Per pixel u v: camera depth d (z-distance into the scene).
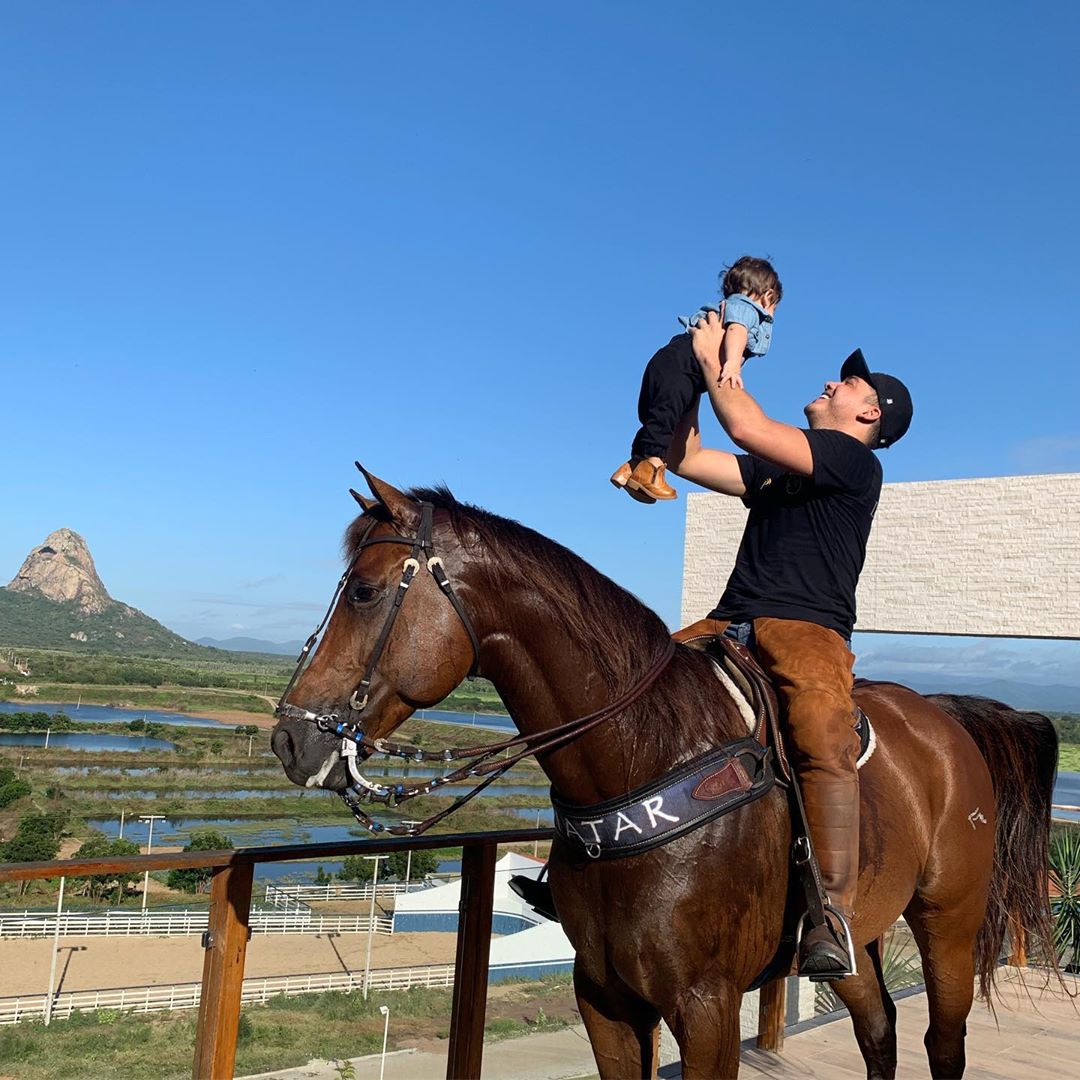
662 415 2.39
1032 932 3.43
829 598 2.58
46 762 67.62
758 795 2.24
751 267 2.64
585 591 2.30
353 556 2.21
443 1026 5.67
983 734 3.45
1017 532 10.26
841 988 3.26
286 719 2.07
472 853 3.16
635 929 2.14
